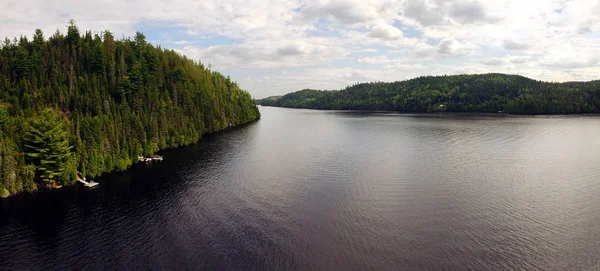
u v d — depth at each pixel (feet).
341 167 313.53
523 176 276.00
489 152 375.25
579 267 144.15
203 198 232.12
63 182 257.55
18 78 403.13
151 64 528.63
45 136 250.98
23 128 260.83
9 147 237.66
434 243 164.86
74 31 515.91
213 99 633.20
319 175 286.46
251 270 143.64
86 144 283.79
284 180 272.51
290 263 148.46
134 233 179.63
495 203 215.92
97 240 172.45
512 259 150.41
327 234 175.22
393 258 151.64
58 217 201.16
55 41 515.09
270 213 203.72
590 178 267.18
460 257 152.05
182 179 279.08
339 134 553.23
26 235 178.50
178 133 444.14
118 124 332.39
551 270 142.31
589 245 161.38
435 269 143.13
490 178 270.87
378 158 351.25
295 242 167.02
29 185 243.40
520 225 183.52
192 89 579.89
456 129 591.78
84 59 474.08
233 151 402.72
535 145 415.03
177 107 488.02
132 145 333.42
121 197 235.40
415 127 640.17
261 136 536.83
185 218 198.29
